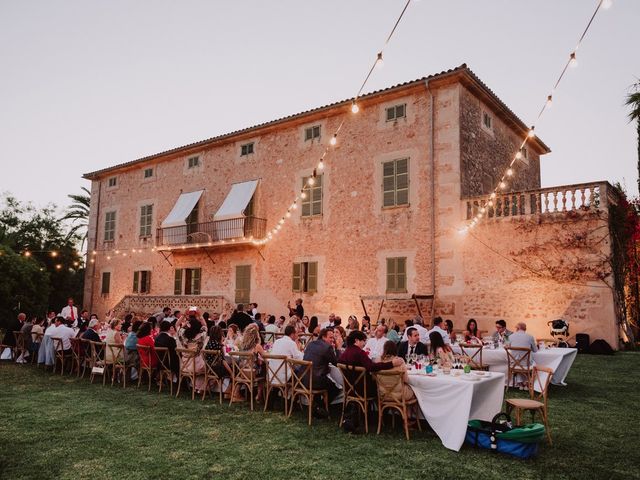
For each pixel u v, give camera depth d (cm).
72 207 2825
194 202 1992
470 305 1355
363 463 463
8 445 520
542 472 441
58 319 1084
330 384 656
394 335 1059
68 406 715
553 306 1250
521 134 1888
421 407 555
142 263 2200
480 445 512
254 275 1803
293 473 437
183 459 475
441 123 1457
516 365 807
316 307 1625
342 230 1605
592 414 652
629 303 1329
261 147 1866
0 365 1161
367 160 1583
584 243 1227
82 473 438
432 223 1429
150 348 848
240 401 758
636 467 455
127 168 2341
